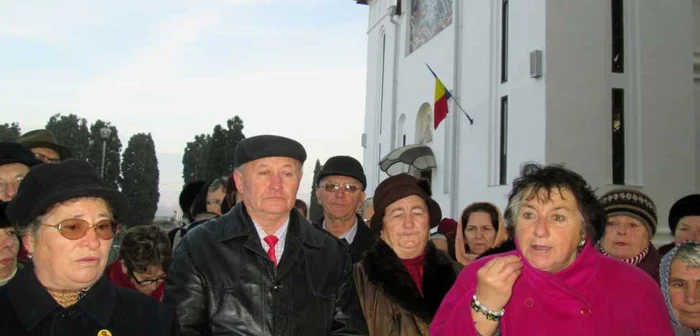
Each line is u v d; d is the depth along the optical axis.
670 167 13.79
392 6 24.17
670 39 14.09
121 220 2.54
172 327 2.65
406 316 3.46
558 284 2.68
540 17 13.84
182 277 3.17
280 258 3.27
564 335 2.66
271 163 3.27
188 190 7.13
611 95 13.80
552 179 2.78
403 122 23.66
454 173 18.42
